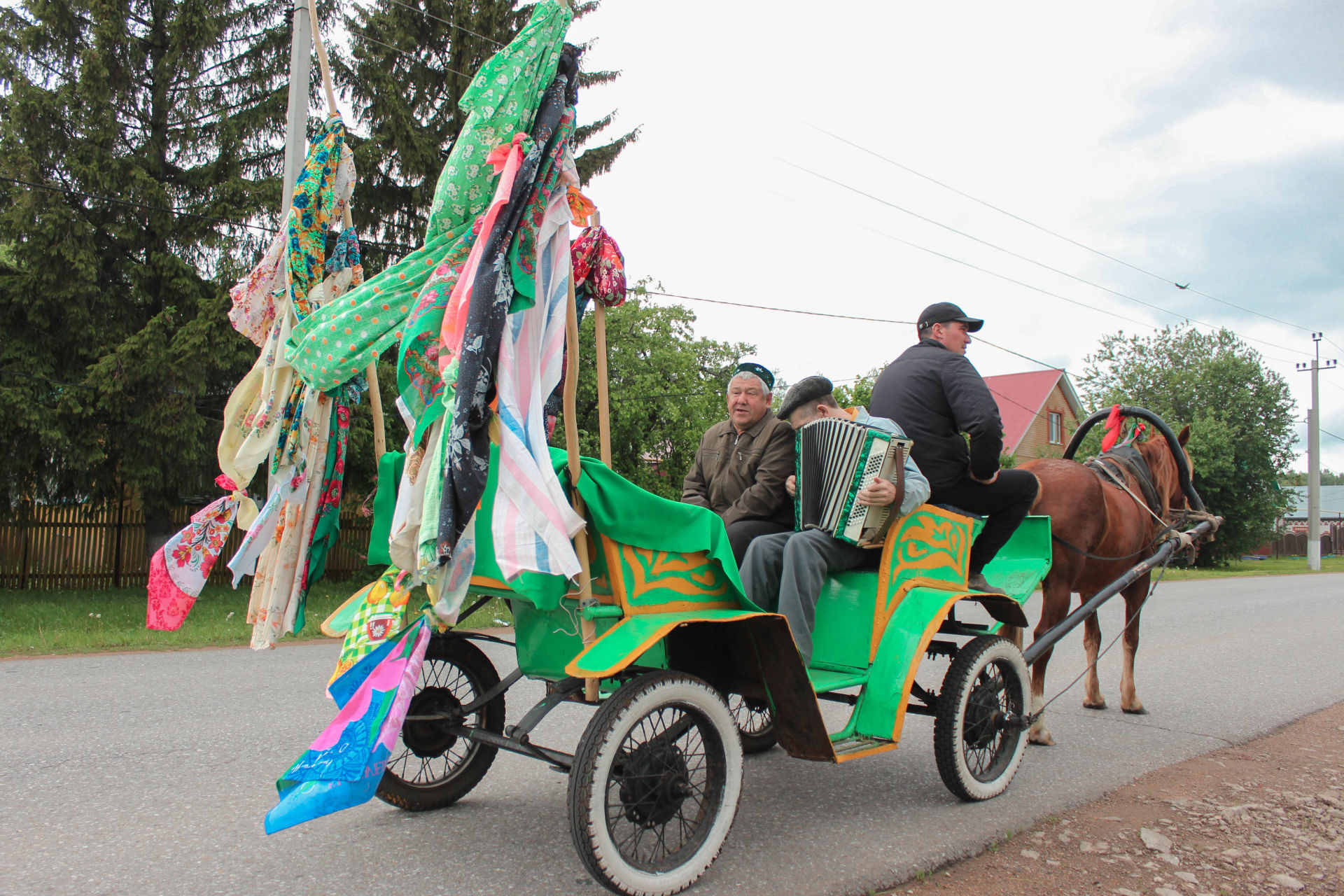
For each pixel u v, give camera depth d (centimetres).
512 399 274
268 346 333
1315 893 320
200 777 425
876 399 487
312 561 341
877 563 432
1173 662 859
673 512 320
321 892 299
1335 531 4984
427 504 265
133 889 298
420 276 300
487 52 1642
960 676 407
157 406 1305
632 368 1889
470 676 402
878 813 397
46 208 1248
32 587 1480
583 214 313
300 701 600
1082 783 451
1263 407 3136
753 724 528
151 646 866
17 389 1234
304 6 1061
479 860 330
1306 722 611
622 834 360
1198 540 668
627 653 281
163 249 1399
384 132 1532
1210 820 395
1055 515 559
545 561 260
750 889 308
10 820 362
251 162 1502
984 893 315
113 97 1377
